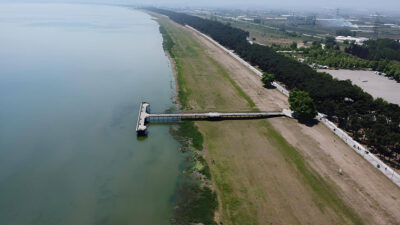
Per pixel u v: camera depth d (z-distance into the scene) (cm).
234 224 5056
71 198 5688
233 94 11238
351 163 6775
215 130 8412
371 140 7119
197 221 5122
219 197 5697
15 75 12962
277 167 6631
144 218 5200
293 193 5803
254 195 5744
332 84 10312
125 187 5981
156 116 8850
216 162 6831
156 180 6206
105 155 7100
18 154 7050
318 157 7000
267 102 10475
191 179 6231
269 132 8281
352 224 5072
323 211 5353
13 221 5134
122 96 10906
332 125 8550
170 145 7600
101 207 5459
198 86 12050
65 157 6988
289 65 13075
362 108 8975
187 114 9012
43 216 5250
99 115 9269
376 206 5478
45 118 8938
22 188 5934
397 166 6638
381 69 15650
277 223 5075
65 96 10762
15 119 8819
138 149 7388
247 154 7162
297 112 8750
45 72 13612
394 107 8762
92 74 13550
